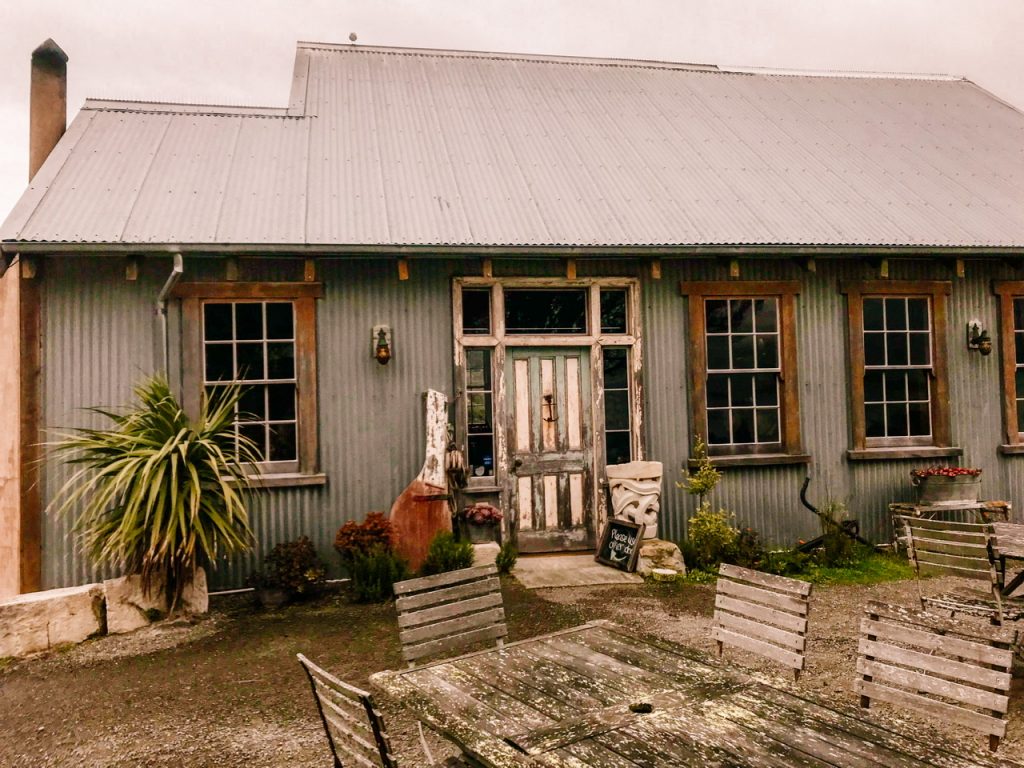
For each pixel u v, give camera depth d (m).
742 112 11.48
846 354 9.04
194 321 7.63
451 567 7.15
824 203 9.16
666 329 8.62
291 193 8.15
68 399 7.33
